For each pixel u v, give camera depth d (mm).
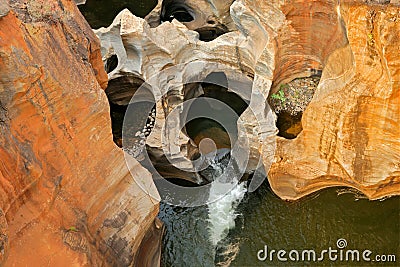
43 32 7707
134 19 11258
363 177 10438
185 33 12078
